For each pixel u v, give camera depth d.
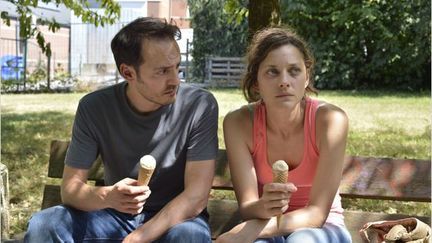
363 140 7.31
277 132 2.55
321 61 15.70
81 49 20.39
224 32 18.23
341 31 15.48
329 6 15.17
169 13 17.39
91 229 2.51
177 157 2.58
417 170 2.72
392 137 7.59
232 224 2.84
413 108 11.14
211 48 18.45
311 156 2.54
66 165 2.62
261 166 2.61
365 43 15.52
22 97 14.09
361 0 14.84
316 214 2.41
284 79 2.41
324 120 2.51
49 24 6.34
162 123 2.57
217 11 17.86
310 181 2.56
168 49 2.41
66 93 15.70
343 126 2.51
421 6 14.62
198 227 2.35
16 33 17.17
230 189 2.87
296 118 2.52
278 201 2.31
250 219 2.46
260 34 2.57
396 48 15.07
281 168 2.28
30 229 2.38
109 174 2.66
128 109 2.56
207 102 2.61
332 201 2.47
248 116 2.63
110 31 20.03
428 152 6.52
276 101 2.44
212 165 2.57
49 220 2.39
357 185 2.77
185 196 2.47
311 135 2.52
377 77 15.78
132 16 17.09
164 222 2.39
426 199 2.70
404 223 2.45
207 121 2.58
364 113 10.30
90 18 6.41
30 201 4.84
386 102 12.34
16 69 16.20
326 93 14.63
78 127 2.62
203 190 2.51
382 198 2.75
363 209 4.54
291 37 2.49
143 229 2.37
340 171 2.49
